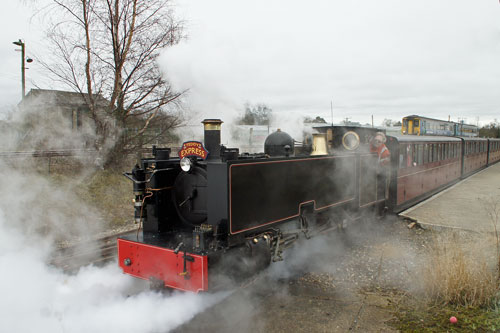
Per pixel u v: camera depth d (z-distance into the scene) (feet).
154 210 15.75
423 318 12.66
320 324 12.76
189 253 12.82
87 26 36.09
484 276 13.91
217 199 13.65
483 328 11.66
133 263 14.75
